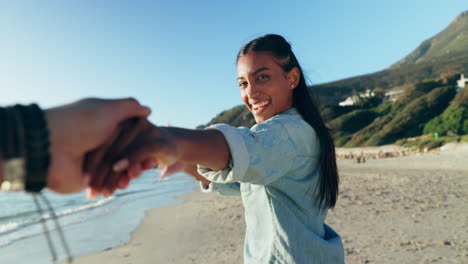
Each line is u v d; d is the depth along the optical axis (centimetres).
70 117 46
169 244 701
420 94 6769
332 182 124
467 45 18575
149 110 58
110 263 591
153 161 58
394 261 485
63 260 624
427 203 934
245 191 124
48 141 43
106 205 1620
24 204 2288
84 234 866
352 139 6312
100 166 52
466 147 3791
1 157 40
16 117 41
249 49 124
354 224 726
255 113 128
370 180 1781
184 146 69
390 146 5425
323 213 124
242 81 129
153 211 1277
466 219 714
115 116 51
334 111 7662
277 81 123
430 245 550
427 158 3597
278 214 111
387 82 12212
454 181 1507
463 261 472
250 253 124
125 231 890
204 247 652
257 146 88
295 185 110
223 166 82
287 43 130
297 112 124
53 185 46
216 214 1047
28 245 767
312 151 114
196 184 2866
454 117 4778
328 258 115
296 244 110
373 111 7244
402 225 694
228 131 82
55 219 48
